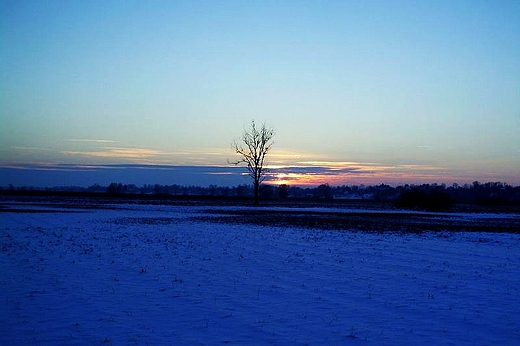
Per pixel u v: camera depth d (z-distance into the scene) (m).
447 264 16.92
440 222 40.66
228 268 15.62
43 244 21.03
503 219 47.84
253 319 9.72
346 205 85.00
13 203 63.72
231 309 10.46
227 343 8.23
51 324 9.12
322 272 15.07
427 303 11.20
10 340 8.20
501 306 10.99
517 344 8.38
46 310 10.09
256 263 16.73
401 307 10.82
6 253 18.08
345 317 9.95
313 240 24.52
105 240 23.23
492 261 17.78
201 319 9.66
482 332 9.03
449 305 11.03
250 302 11.10
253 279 13.79
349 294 12.02
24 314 9.77
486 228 34.56
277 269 15.52
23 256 17.39
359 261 17.45
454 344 8.34
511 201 109.62
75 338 8.34
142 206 64.25
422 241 24.69
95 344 8.05
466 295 12.05
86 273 14.27
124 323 9.27
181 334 8.67
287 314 10.12
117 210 52.41
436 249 21.31
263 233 28.09
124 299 11.17
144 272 14.64
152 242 22.72
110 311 10.12
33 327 8.93
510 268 16.19
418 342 8.43
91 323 9.23
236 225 34.12
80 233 26.44
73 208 54.16
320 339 8.52
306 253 19.45
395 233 29.19
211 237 25.45
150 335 8.58
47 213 43.88
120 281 13.20
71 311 10.05
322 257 18.38
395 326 9.36
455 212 61.28
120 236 25.25
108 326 9.06
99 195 111.94
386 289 12.65
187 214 48.12
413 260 17.84
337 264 16.70
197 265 16.12
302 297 11.65
